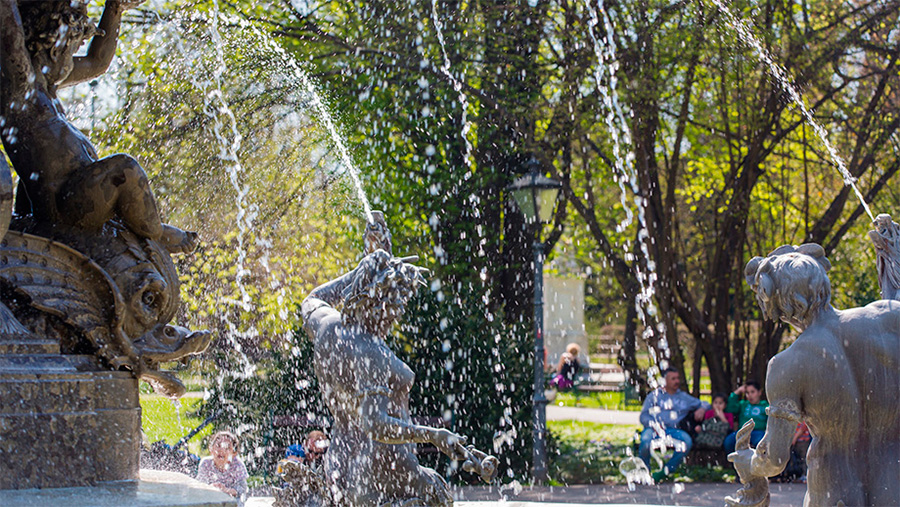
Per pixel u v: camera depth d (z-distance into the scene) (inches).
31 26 145.9
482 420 449.1
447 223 537.6
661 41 532.1
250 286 478.3
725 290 588.1
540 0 549.6
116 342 134.6
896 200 600.4
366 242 165.9
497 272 528.4
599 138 571.2
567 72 545.0
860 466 140.3
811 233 586.6
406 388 152.1
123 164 140.6
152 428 364.5
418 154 543.2
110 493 116.4
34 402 119.0
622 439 548.4
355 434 151.3
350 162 519.2
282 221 501.7
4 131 141.3
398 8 542.6
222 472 231.5
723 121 578.6
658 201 580.1
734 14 528.4
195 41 454.0
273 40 482.9
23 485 117.1
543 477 415.5
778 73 544.7
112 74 430.6
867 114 568.4
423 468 153.8
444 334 450.3
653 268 569.6
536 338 422.3
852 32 553.6
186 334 143.1
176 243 149.4
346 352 148.6
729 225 583.8
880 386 139.3
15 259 129.6
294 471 152.6
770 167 650.8
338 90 533.6
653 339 585.3
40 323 129.1
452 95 539.5
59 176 140.6
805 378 138.9
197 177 457.1
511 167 546.0
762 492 146.6
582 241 687.1
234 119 467.8
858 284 656.4
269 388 433.7
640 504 355.6
